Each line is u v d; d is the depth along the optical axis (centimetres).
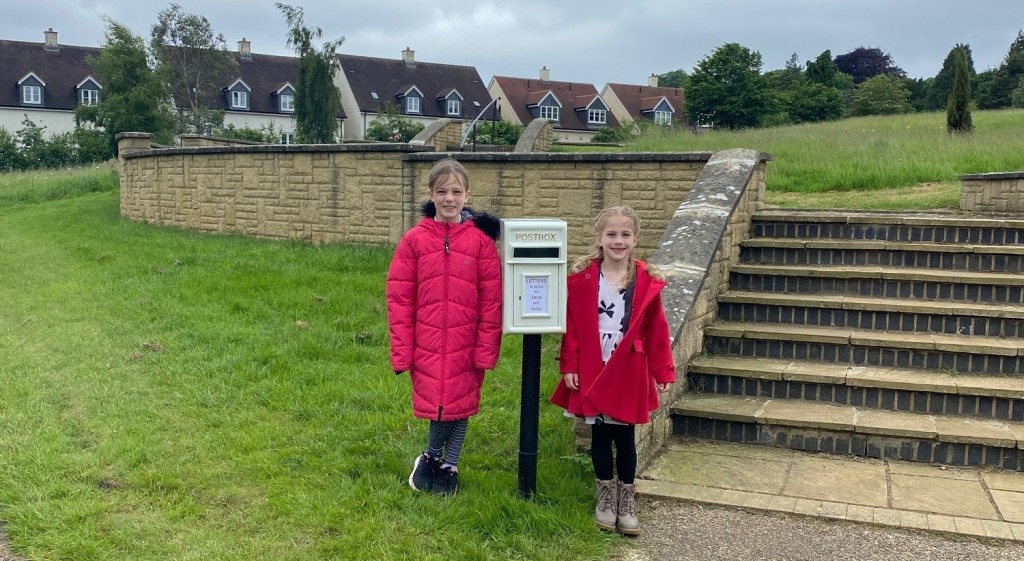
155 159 1443
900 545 400
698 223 653
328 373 618
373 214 1087
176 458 474
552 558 380
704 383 591
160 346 676
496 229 430
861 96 6631
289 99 6038
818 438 525
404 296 421
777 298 648
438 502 425
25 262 1099
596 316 412
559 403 438
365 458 480
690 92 5025
